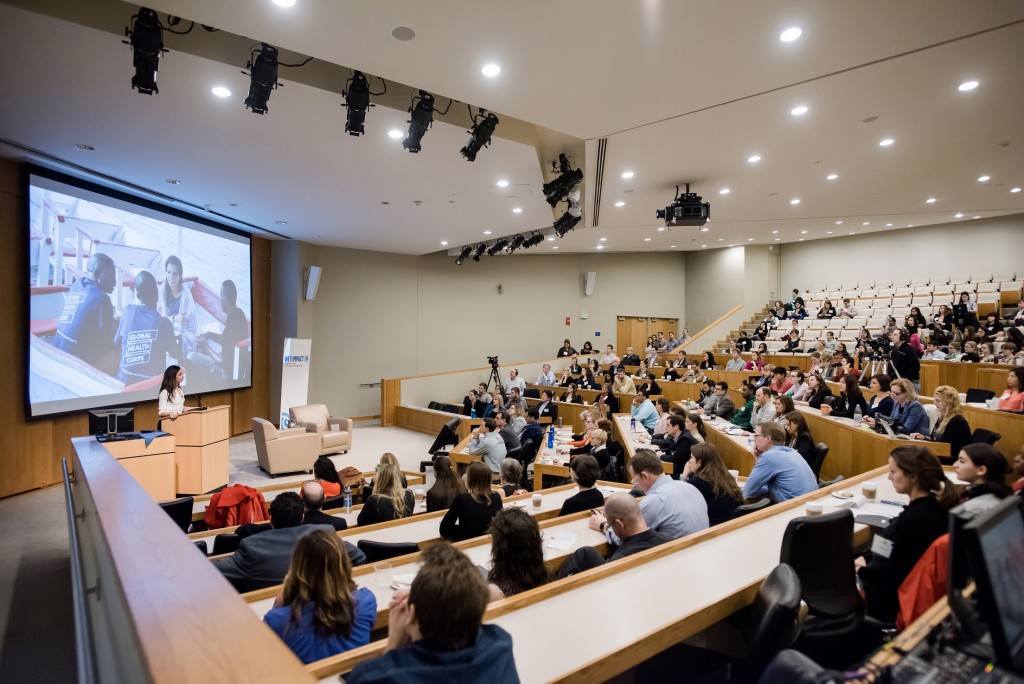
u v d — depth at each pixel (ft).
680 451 18.06
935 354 31.63
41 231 21.43
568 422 37.65
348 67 13.99
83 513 9.17
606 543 10.07
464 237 37.01
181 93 15.33
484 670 3.87
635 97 15.71
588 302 55.31
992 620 3.75
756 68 14.16
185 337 28.78
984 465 8.70
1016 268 42.88
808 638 6.79
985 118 17.87
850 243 51.90
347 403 42.73
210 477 22.02
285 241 37.81
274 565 8.66
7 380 20.48
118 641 3.95
